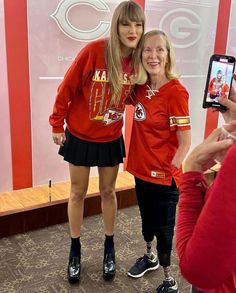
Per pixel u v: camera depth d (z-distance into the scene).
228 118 1.09
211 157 0.77
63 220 2.81
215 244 0.63
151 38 1.72
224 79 1.32
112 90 1.85
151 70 1.73
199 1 3.41
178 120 1.72
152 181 1.85
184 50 3.47
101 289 2.10
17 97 2.77
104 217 2.20
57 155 3.07
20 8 2.59
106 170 2.07
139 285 2.14
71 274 2.12
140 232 2.73
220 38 3.68
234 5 3.66
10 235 2.61
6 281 2.12
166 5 3.21
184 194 0.80
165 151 1.82
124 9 1.71
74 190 2.10
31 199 2.79
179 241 0.75
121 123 2.04
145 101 1.81
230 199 0.61
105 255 2.23
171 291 2.02
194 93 3.69
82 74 1.84
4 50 2.62
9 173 2.89
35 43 2.71
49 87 2.88
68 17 2.77
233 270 0.66
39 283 2.12
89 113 1.92
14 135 2.83
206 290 0.75
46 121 2.95
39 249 2.46
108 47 1.77
